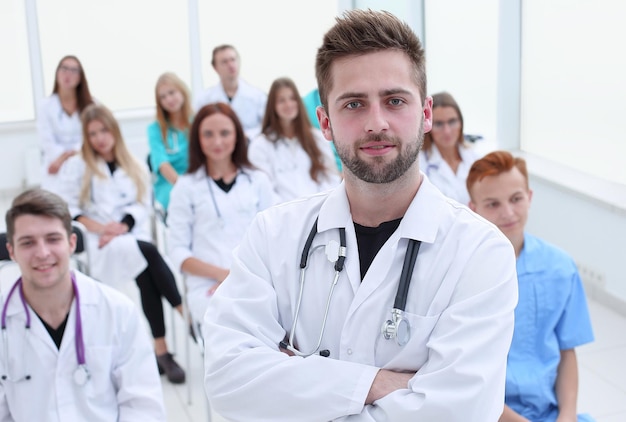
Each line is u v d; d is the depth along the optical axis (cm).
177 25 616
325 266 126
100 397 200
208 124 305
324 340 124
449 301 118
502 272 117
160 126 441
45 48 603
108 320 203
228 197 313
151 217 389
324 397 115
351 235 125
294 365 118
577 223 383
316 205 132
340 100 112
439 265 120
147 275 343
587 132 395
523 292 199
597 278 375
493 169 202
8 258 273
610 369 322
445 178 346
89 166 373
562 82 408
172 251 309
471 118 484
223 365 122
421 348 118
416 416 110
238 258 133
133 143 612
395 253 122
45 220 194
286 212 134
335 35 113
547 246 205
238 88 518
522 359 200
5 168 605
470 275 117
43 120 516
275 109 386
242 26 618
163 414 203
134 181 381
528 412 198
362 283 122
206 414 284
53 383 198
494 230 121
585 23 386
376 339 121
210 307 132
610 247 363
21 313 199
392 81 110
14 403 198
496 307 115
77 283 204
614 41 368
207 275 299
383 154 112
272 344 125
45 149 516
